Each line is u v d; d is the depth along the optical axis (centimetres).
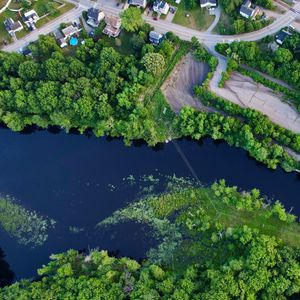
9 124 18788
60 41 19762
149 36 18988
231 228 16150
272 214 16475
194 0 18950
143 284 15538
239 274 15000
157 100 18488
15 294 15912
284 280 14750
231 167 17612
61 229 17788
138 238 17200
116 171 18288
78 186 18338
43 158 19025
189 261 16475
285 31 17862
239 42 17800
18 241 17862
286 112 17375
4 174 19000
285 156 16762
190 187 17500
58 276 16150
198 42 18525
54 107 18375
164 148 18212
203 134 17750
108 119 18038
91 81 18375
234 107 17412
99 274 16062
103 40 19262
